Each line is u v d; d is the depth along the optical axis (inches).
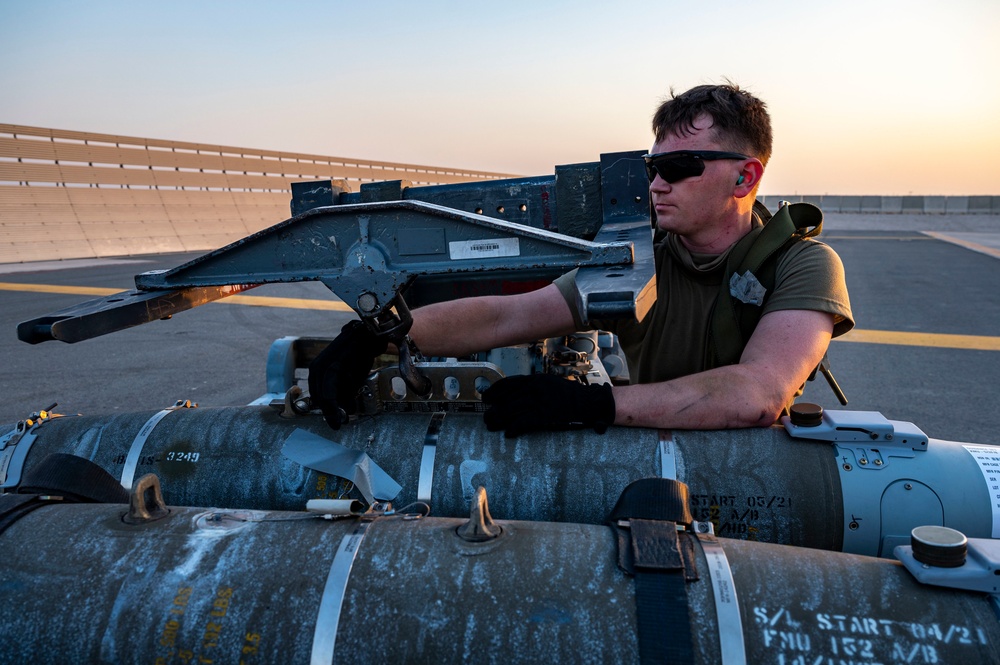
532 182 106.5
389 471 63.7
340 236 59.5
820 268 66.5
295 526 45.8
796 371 63.2
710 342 72.0
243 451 67.8
